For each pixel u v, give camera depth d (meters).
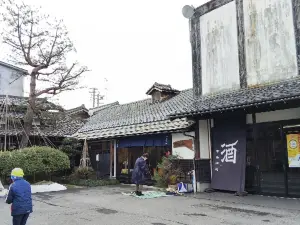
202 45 14.81
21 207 5.90
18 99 23.70
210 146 13.32
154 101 21.86
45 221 8.10
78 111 28.19
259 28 12.53
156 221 7.81
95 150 21.03
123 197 12.17
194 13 15.27
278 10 11.96
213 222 7.56
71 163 20.98
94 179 18.31
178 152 14.73
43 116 22.14
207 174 13.20
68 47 28.08
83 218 8.35
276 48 11.90
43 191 14.55
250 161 12.02
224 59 13.74
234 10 13.53
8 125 21.02
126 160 18.25
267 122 11.54
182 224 7.46
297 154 10.59
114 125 20.41
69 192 14.20
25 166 15.05
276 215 8.19
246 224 7.30
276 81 11.75
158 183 14.49
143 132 16.19
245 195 11.48
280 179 11.04
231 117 12.57
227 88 13.46
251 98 10.88
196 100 14.51
